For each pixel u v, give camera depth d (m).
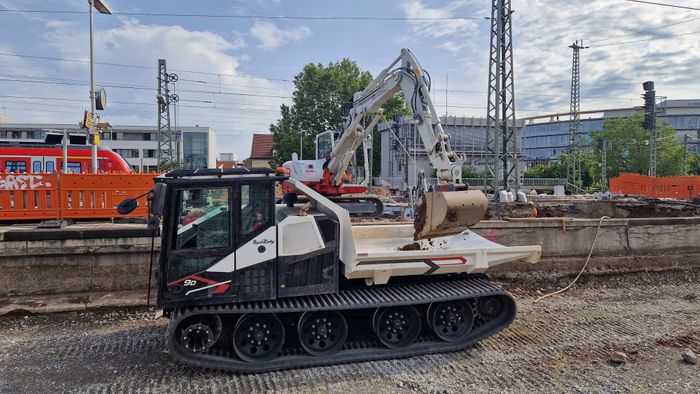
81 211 8.45
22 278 7.04
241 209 4.75
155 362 4.96
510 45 17.61
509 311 5.70
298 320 4.95
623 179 21.77
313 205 5.79
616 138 54.91
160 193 4.41
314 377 4.63
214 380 4.54
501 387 4.42
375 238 7.06
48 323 6.26
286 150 49.91
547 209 14.76
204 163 67.81
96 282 7.32
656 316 6.66
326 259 5.05
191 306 4.63
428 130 8.46
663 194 19.34
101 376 4.61
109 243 7.30
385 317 5.27
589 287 8.55
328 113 51.47
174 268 4.55
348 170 16.14
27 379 4.52
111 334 5.81
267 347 4.91
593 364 4.96
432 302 5.27
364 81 52.66
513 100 17.78
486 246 5.96
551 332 5.98
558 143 104.00
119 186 8.64
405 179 33.12
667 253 9.95
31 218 8.22
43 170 12.50
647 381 4.54
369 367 4.87
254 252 4.75
